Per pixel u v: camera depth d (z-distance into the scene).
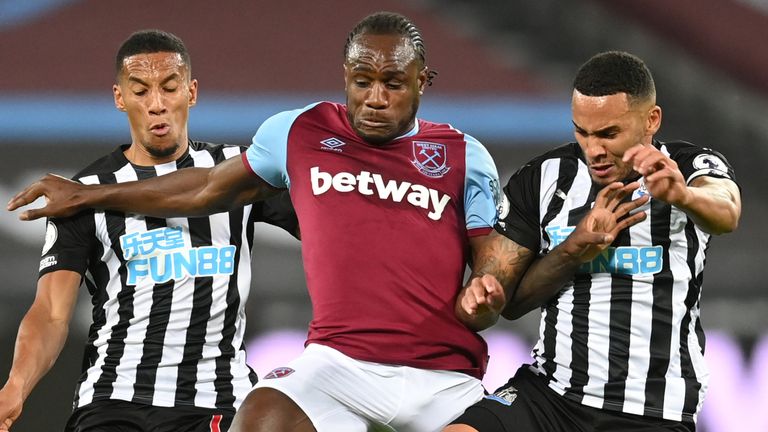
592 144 13.59
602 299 14.21
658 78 45.75
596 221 13.52
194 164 16.70
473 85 42.56
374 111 14.23
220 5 46.28
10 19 44.75
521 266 14.55
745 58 45.75
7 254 30.34
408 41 14.23
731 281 31.41
